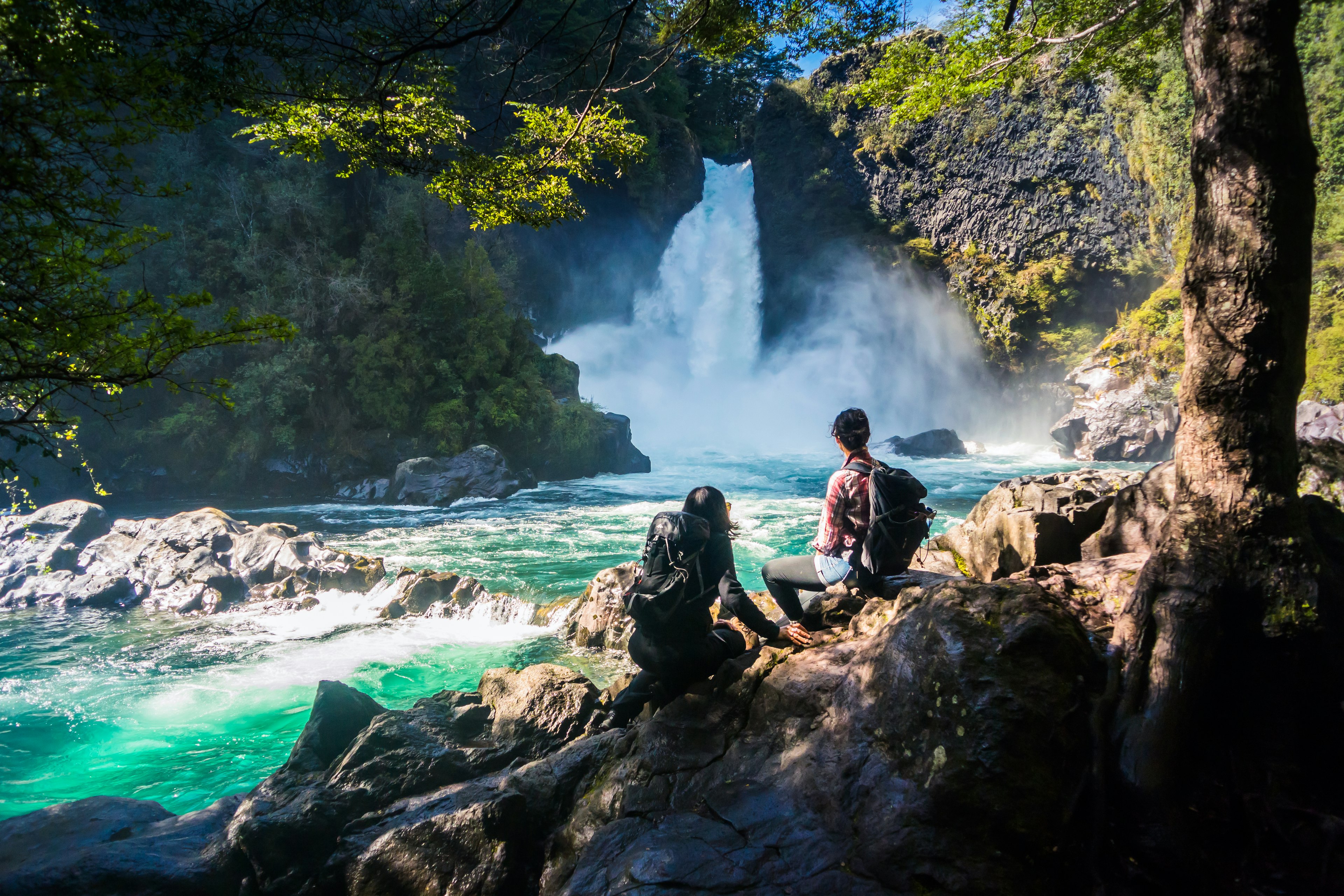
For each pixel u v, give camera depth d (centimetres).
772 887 260
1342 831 258
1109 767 266
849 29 652
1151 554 314
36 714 625
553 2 2119
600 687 668
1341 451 400
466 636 831
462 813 348
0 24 229
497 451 2033
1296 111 288
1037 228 3206
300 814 372
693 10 641
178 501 1902
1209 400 303
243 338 284
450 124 532
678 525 369
